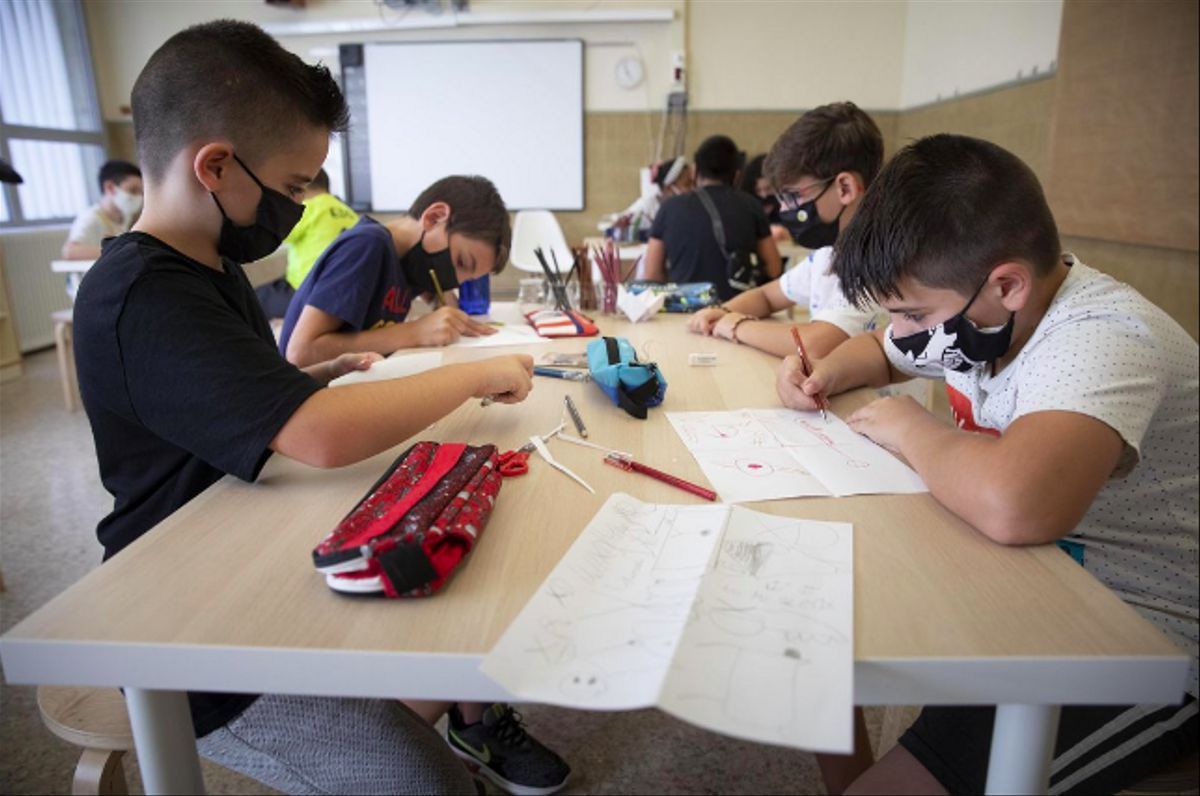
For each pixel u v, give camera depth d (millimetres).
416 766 892
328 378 1375
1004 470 741
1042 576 674
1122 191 3088
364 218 1884
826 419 1108
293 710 883
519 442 1017
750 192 4355
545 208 6273
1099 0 3213
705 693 535
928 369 1208
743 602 636
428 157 6199
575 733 1617
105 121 6168
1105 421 765
